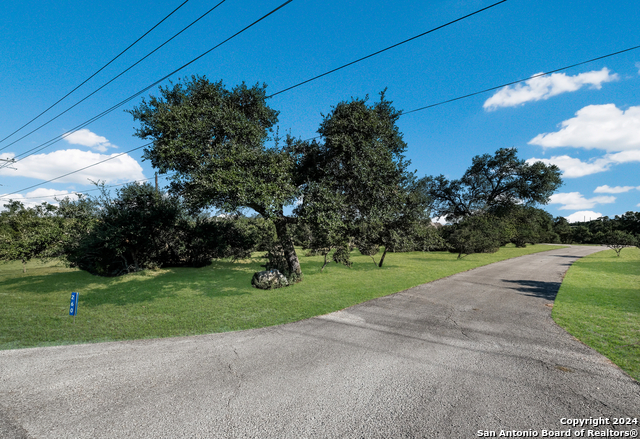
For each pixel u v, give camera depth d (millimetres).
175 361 5727
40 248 16062
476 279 16531
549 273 19047
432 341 6914
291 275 15375
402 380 4965
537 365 5602
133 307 10266
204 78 13977
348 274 18453
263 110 15250
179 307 10258
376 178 14164
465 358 5918
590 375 5203
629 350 6363
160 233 19375
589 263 24938
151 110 12945
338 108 15227
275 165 11984
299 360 5797
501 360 5828
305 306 10367
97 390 4582
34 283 14711
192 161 12406
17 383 4793
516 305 10539
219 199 12320
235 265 22156
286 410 4059
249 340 6961
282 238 16469
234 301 11156
